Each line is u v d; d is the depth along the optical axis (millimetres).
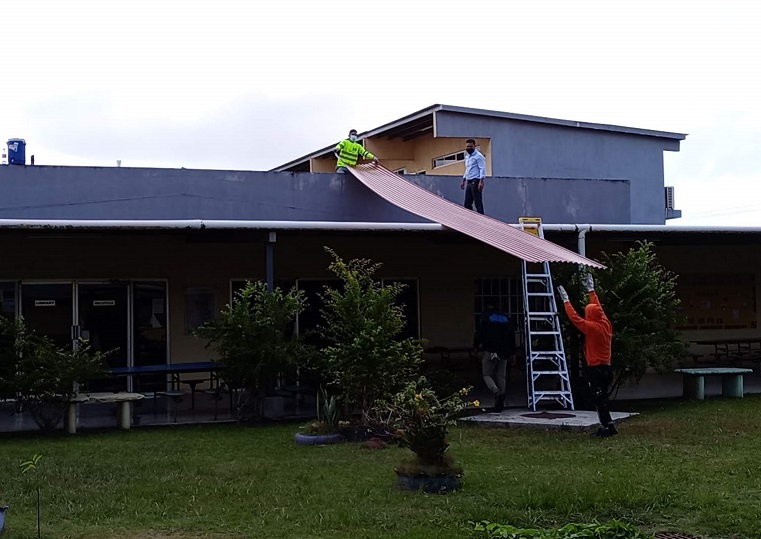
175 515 7121
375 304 11805
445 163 25875
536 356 13094
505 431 11219
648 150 28062
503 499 7367
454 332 18234
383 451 10086
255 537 6430
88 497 7766
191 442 10914
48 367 11852
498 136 25188
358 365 11242
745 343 20078
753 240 16625
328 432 10875
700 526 6582
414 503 7316
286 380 13367
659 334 13648
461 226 13016
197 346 16391
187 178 15781
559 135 26281
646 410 13234
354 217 16734
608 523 6367
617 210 18734
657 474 8312
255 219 16125
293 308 12727
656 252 19703
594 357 10734
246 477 8617
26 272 15438
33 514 7180
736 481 7977
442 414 8109
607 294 13547
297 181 16422
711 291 20078
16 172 14977
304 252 17188
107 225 12094
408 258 17969
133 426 12539
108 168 15391
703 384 14711
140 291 16109
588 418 11766
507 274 18734
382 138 26922
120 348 15898
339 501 7477
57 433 11961
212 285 16531
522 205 18000
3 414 14047
